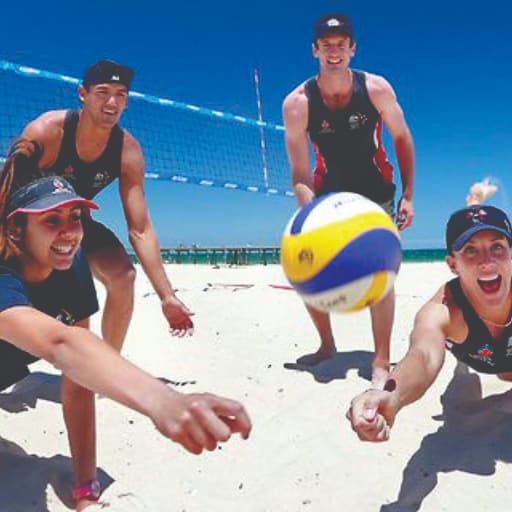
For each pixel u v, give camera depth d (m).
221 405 1.38
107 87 3.12
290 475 2.49
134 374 1.48
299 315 5.26
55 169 3.25
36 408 3.17
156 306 5.51
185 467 2.61
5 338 1.78
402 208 3.88
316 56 3.61
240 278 9.06
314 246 1.84
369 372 3.68
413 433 2.79
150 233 3.44
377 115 3.73
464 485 2.30
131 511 2.24
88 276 2.45
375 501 2.28
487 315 2.56
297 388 3.45
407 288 7.35
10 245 2.14
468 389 3.26
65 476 2.50
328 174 3.91
